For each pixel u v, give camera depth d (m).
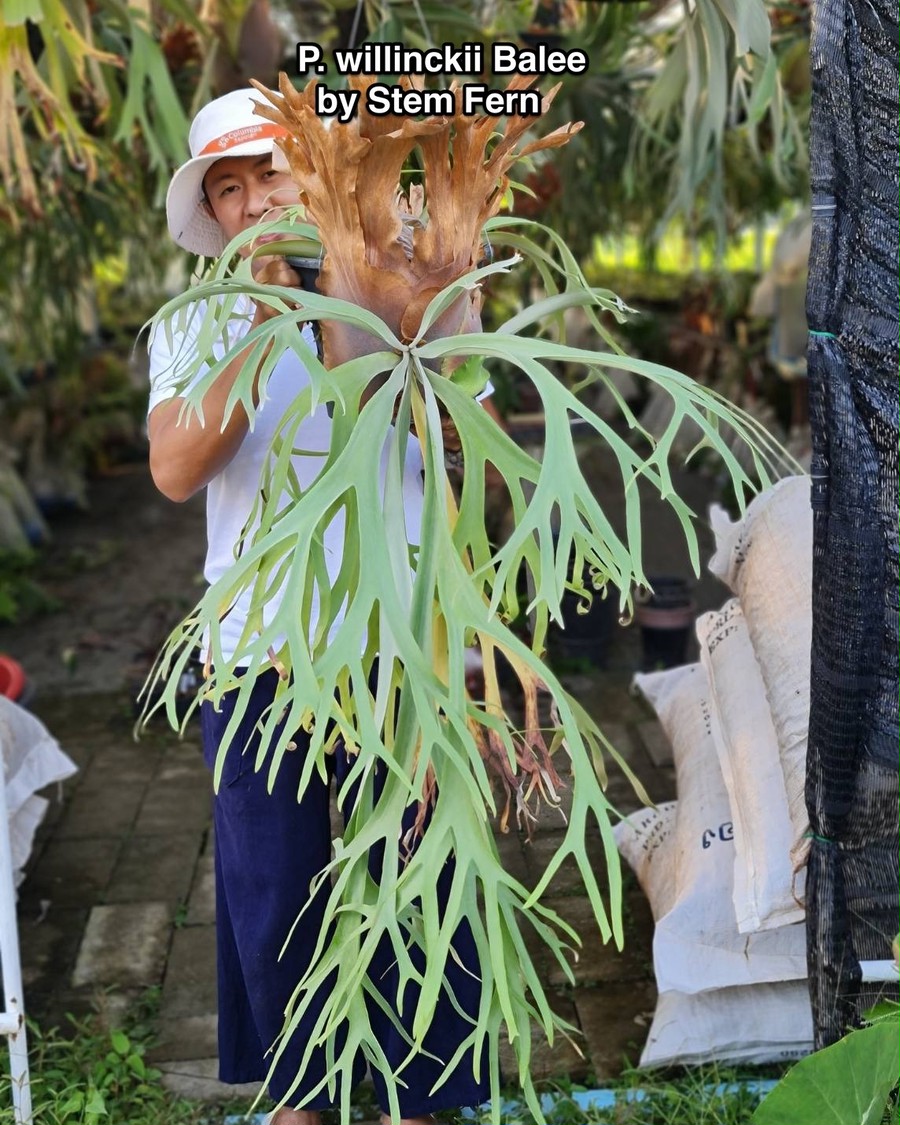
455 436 1.31
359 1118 1.87
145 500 6.70
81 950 2.47
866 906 1.52
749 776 1.91
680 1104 1.80
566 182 3.71
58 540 5.96
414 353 1.18
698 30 2.28
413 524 1.53
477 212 1.16
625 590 1.06
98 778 3.31
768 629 1.96
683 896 1.90
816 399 1.40
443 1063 1.54
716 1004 1.89
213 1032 2.18
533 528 1.08
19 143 2.33
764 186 4.89
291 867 1.54
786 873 1.71
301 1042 1.56
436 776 1.19
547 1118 1.83
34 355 5.94
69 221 3.92
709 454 6.05
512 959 1.23
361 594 1.13
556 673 3.85
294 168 1.14
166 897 2.68
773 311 5.89
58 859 2.86
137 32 2.41
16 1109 1.67
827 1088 1.25
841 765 1.46
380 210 1.13
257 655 1.10
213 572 1.55
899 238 1.37
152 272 5.58
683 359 7.07
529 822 1.33
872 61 1.33
